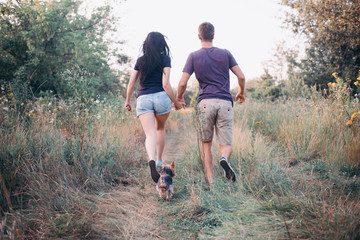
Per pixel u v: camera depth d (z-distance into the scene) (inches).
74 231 74.9
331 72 510.0
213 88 121.8
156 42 113.9
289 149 174.9
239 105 386.9
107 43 506.9
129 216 91.1
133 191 116.8
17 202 87.9
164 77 112.8
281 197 98.0
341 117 164.4
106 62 471.2
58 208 88.1
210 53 123.4
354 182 112.2
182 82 123.5
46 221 78.4
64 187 99.0
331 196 97.5
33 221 77.9
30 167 101.5
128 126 223.8
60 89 389.4
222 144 122.6
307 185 111.8
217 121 122.3
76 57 418.9
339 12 449.4
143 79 116.5
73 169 115.6
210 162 123.2
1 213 78.8
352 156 131.6
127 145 169.3
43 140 120.0
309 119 193.3
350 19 435.2
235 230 78.0
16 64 366.6
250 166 125.4
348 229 65.7
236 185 114.6
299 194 103.0
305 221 75.1
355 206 83.9
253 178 115.7
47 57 405.1
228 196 102.3
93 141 141.8
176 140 295.3
